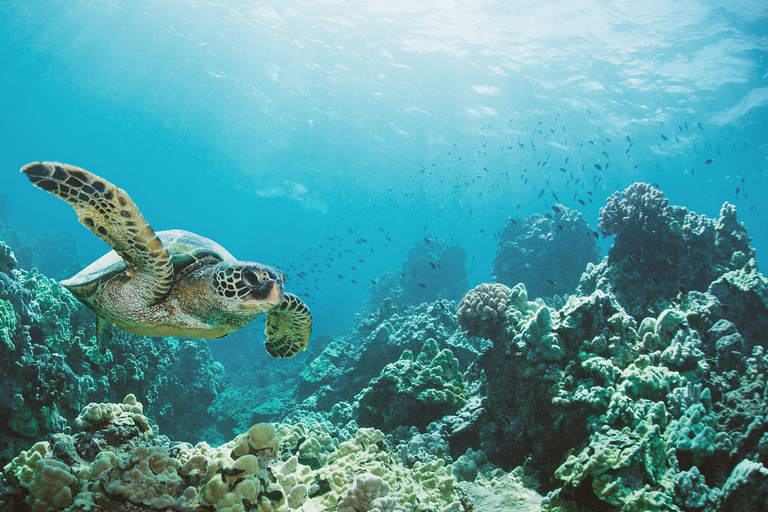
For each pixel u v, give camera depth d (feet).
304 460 21.84
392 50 126.41
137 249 11.23
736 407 19.85
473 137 167.32
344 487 13.76
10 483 10.11
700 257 36.52
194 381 51.65
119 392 35.27
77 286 13.52
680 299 32.04
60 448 10.18
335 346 62.23
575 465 18.33
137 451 9.30
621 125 137.39
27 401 23.91
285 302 14.32
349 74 142.41
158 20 144.97
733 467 17.11
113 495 8.50
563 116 137.69
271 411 56.59
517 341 25.67
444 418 30.40
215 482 8.95
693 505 15.90
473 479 23.58
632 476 16.83
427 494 17.26
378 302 98.32
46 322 30.09
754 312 29.27
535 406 24.32
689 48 102.83
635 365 23.17
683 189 209.36
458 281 91.35
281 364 84.94
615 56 110.63
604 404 20.58
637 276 36.04
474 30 111.65
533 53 114.93
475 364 29.25
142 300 12.84
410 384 33.04
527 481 22.41
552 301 59.26
